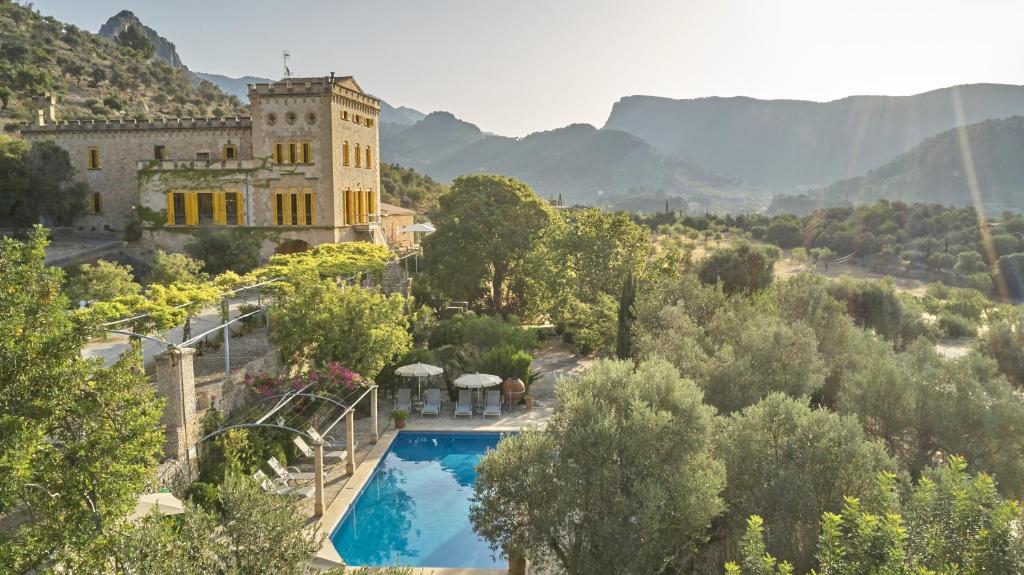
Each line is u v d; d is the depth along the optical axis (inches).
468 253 2059.5
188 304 876.6
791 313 1336.1
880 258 4207.7
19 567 386.6
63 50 5413.4
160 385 765.9
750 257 2164.1
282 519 446.0
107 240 2293.3
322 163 2078.0
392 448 1136.2
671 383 742.5
